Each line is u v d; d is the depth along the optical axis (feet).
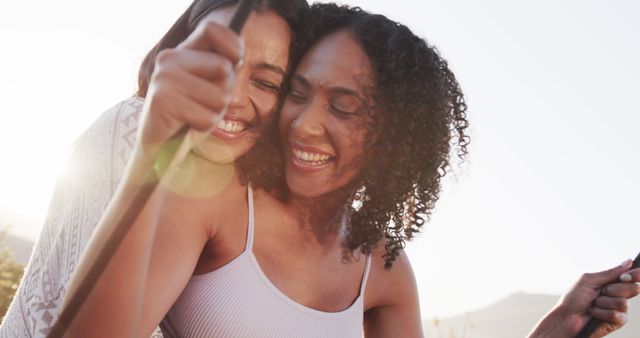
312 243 3.25
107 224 1.61
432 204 3.54
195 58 1.30
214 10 3.26
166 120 1.35
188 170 2.93
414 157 3.37
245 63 3.05
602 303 3.47
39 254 2.63
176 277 2.75
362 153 3.18
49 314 2.42
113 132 2.57
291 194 3.19
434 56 3.41
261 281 3.07
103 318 1.89
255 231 3.12
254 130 3.12
